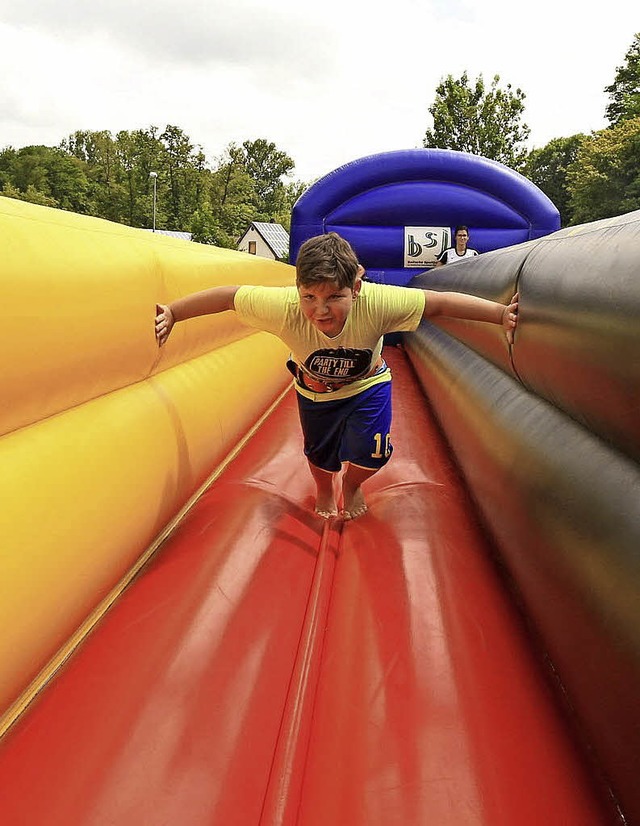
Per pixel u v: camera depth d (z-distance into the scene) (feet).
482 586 6.56
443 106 123.75
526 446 6.36
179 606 5.85
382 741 4.53
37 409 5.70
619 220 5.52
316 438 8.44
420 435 11.68
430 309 7.57
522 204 26.73
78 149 349.61
